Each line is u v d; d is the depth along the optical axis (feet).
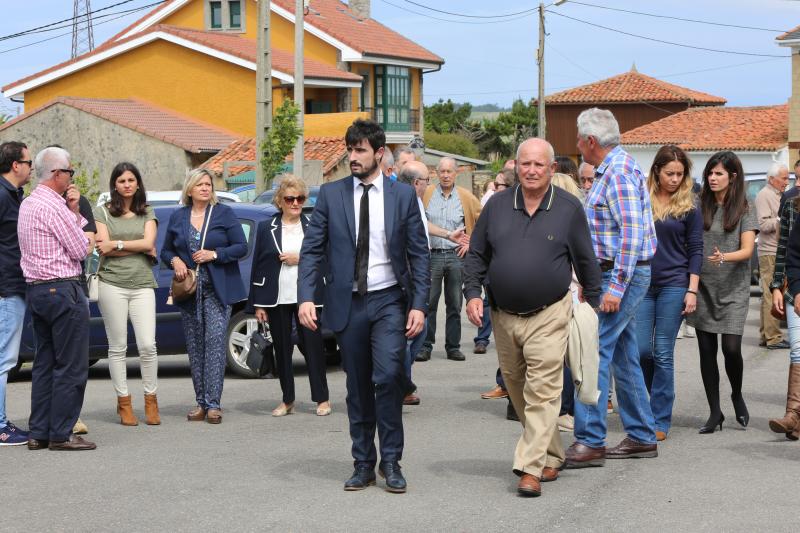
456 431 30.86
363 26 190.80
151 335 32.45
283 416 33.86
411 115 191.21
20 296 29.81
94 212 32.37
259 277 33.94
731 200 30.09
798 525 21.17
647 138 169.78
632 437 27.25
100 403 36.55
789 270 29.35
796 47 140.87
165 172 131.23
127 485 24.98
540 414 23.75
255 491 24.26
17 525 21.86
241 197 100.07
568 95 225.76
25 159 29.68
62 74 163.12
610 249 26.09
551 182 26.76
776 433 30.30
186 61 157.28
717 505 22.66
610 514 22.08
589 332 24.34
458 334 45.37
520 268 23.53
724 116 172.55
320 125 143.43
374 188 24.03
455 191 44.65
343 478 25.44
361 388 24.30
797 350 29.30
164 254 33.45
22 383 42.34
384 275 23.88
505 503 23.02
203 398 33.22
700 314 30.35
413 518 21.90
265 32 94.73
